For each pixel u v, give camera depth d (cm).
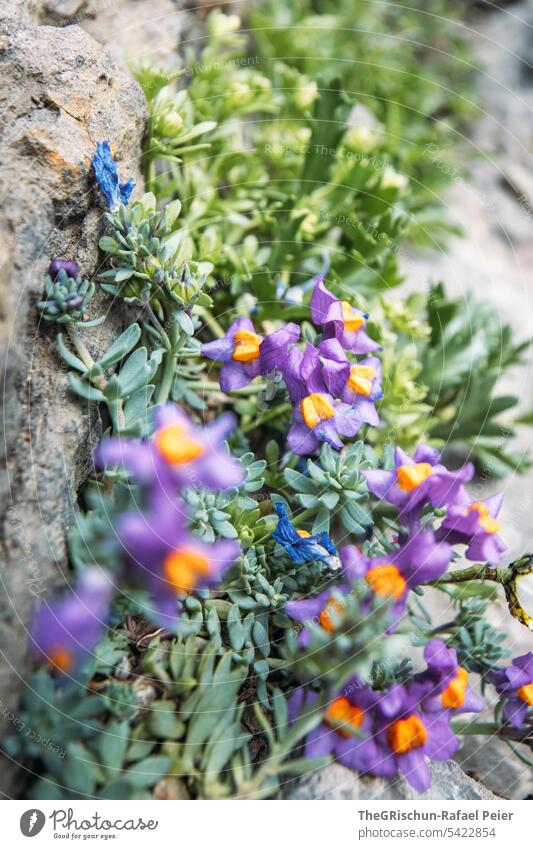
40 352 25
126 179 28
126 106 28
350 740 24
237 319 27
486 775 28
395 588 24
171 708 24
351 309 27
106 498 25
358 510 26
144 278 26
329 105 32
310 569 26
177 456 24
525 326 37
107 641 24
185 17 34
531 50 45
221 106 33
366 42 41
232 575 26
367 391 27
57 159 25
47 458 24
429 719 25
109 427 25
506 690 26
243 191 33
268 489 29
